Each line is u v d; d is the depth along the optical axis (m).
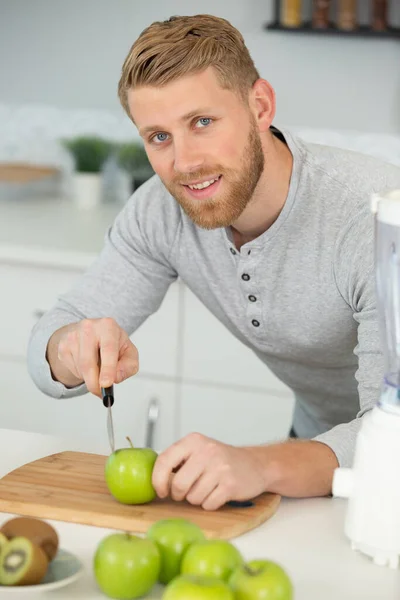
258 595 1.07
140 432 3.33
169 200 2.00
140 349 3.26
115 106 3.94
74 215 3.78
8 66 4.00
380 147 3.68
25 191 4.09
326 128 3.72
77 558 1.24
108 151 3.94
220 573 1.14
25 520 1.21
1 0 3.94
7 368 3.40
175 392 3.27
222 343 3.20
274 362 2.12
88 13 3.87
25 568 1.14
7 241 3.30
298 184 1.81
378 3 3.44
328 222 1.80
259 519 1.43
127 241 2.06
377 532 1.30
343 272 1.79
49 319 1.95
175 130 1.64
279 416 3.20
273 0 3.66
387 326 1.43
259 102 1.78
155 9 3.81
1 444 1.77
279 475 1.49
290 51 3.69
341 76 3.66
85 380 1.68
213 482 1.42
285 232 1.83
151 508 1.44
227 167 1.69
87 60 3.91
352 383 2.12
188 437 1.46
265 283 1.90
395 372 1.38
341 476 1.34
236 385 3.21
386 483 1.29
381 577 1.27
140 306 2.08
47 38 3.94
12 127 4.05
